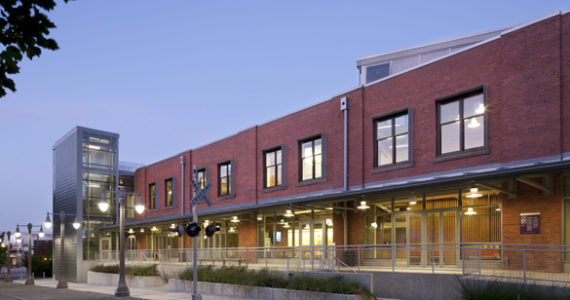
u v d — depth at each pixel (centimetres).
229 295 2008
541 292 1187
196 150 3344
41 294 2439
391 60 2805
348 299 1532
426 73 1888
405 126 1967
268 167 2698
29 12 374
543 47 1524
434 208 1822
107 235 4225
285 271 1948
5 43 388
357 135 2133
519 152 1548
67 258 4244
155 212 3828
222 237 3044
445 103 1830
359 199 1984
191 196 3341
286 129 2567
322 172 2311
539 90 1519
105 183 4297
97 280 3259
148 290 2419
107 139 4391
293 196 2475
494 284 1280
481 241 1656
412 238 1878
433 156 1823
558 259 1425
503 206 1593
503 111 1606
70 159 4344
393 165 1961
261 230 2678
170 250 3100
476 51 1723
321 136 2339
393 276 1636
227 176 3016
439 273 1505
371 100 2098
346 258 2062
